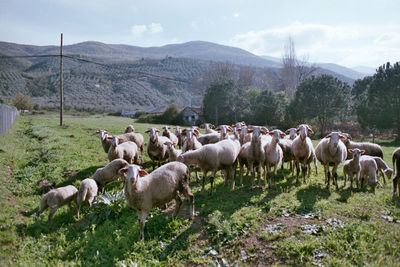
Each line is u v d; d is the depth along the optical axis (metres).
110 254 6.73
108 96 116.75
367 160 10.83
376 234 6.65
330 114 40.97
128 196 7.20
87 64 175.50
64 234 7.66
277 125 48.62
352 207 8.47
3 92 95.44
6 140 17.59
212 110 53.41
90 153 16.11
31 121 34.53
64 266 6.19
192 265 6.14
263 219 7.85
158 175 7.71
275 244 6.57
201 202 9.52
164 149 13.35
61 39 28.42
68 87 116.94
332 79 41.28
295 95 44.16
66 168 12.88
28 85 111.06
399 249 6.01
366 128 40.94
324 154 11.12
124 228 7.75
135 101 116.81
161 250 6.75
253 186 11.03
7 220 7.80
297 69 82.12
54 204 8.14
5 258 6.28
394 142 31.42
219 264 5.93
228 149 10.66
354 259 5.84
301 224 7.45
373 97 36.31
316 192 10.19
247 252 6.42
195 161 9.98
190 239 7.06
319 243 6.34
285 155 12.59
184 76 178.38
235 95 52.59
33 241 7.13
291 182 11.74
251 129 11.27
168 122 58.34
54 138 19.84
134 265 5.99
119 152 12.07
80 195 8.68
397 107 34.09
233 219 7.76
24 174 11.45
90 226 8.05
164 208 9.05
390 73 35.38
